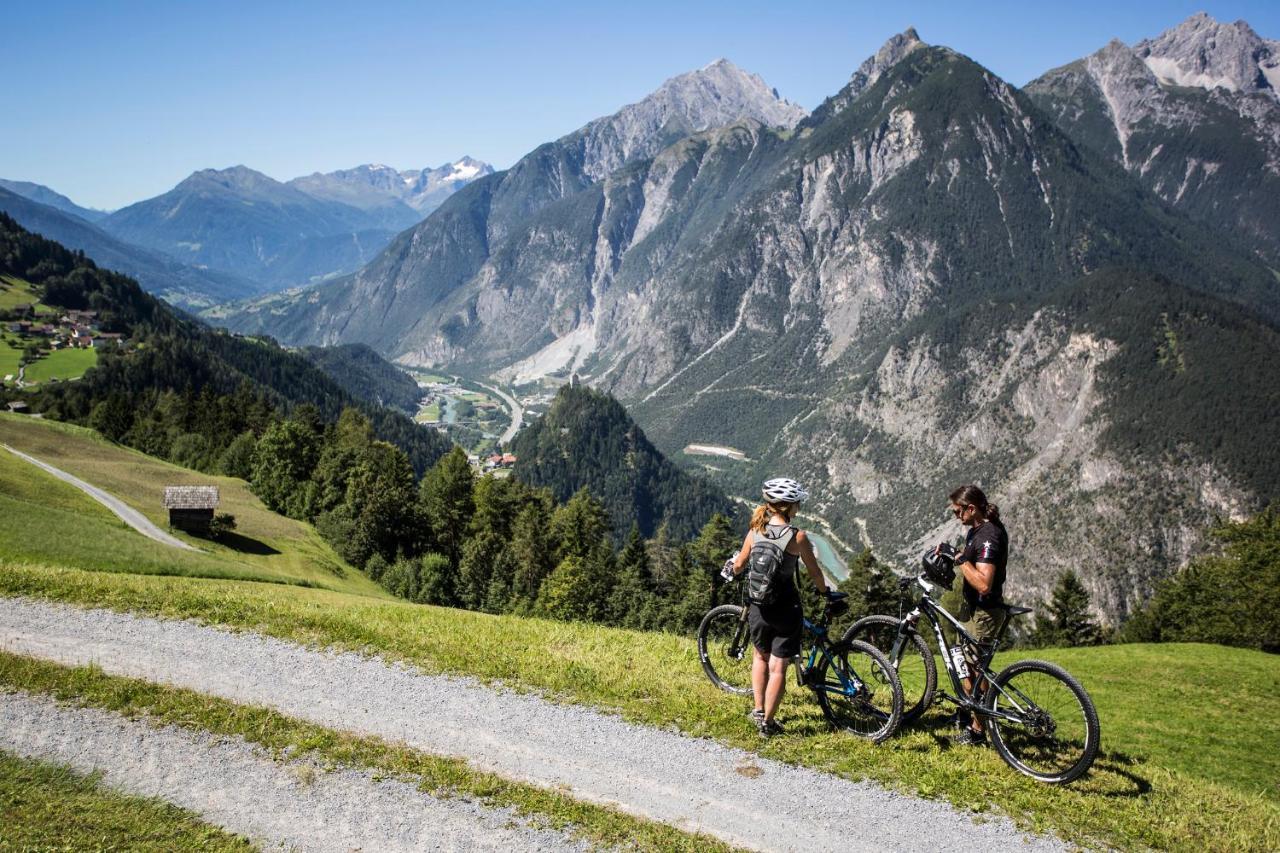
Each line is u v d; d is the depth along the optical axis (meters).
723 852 10.59
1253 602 64.44
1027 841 11.03
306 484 121.88
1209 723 28.05
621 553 106.12
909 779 12.34
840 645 14.07
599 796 11.88
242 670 15.90
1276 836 11.41
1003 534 13.20
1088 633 87.44
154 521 91.12
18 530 51.78
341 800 11.65
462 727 13.85
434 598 98.69
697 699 14.94
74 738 13.02
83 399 188.75
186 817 11.12
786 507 13.07
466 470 126.06
